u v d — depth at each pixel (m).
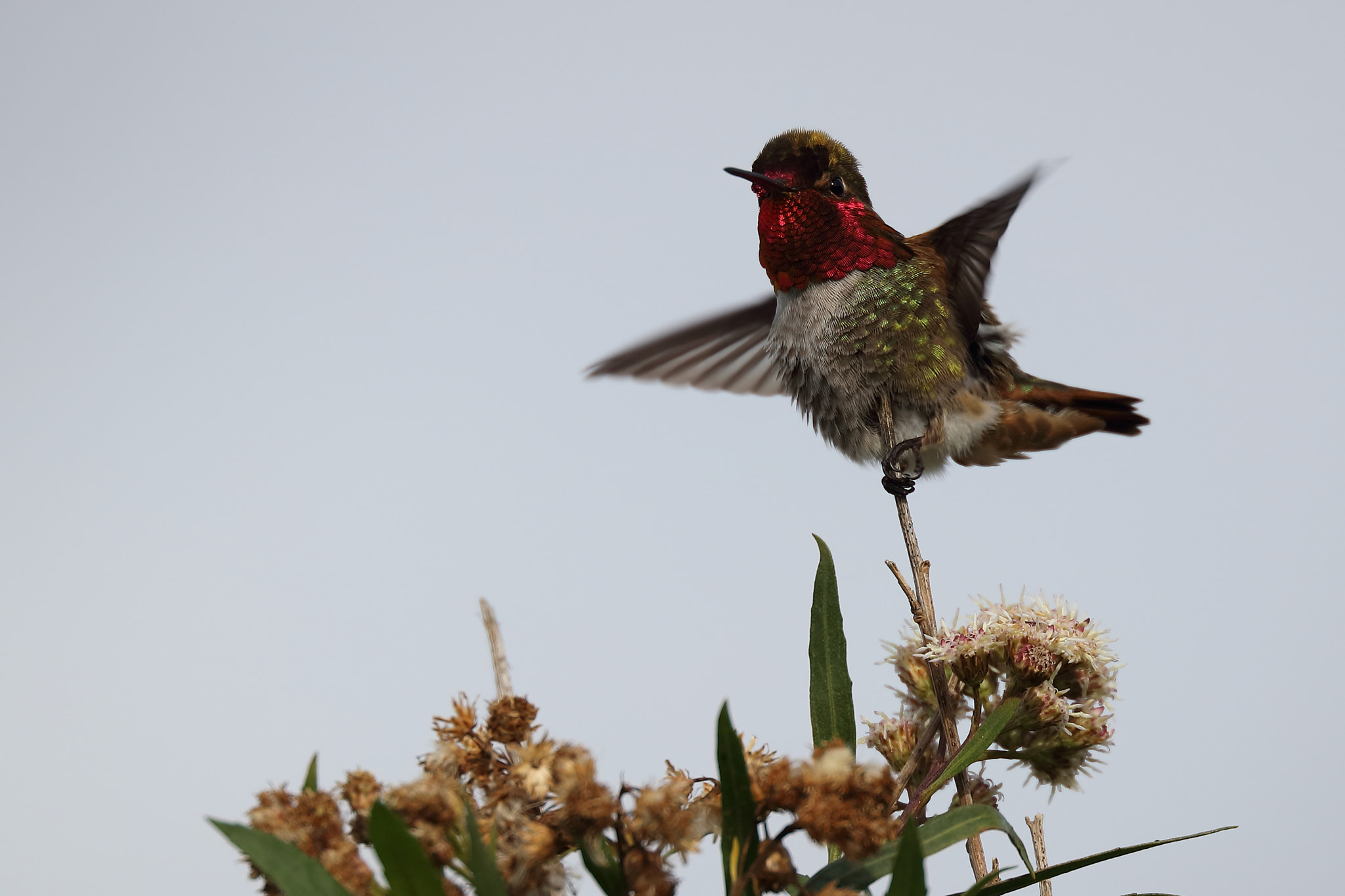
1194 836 3.42
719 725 3.04
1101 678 4.66
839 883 3.30
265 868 2.75
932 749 4.62
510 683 3.41
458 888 2.90
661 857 2.92
